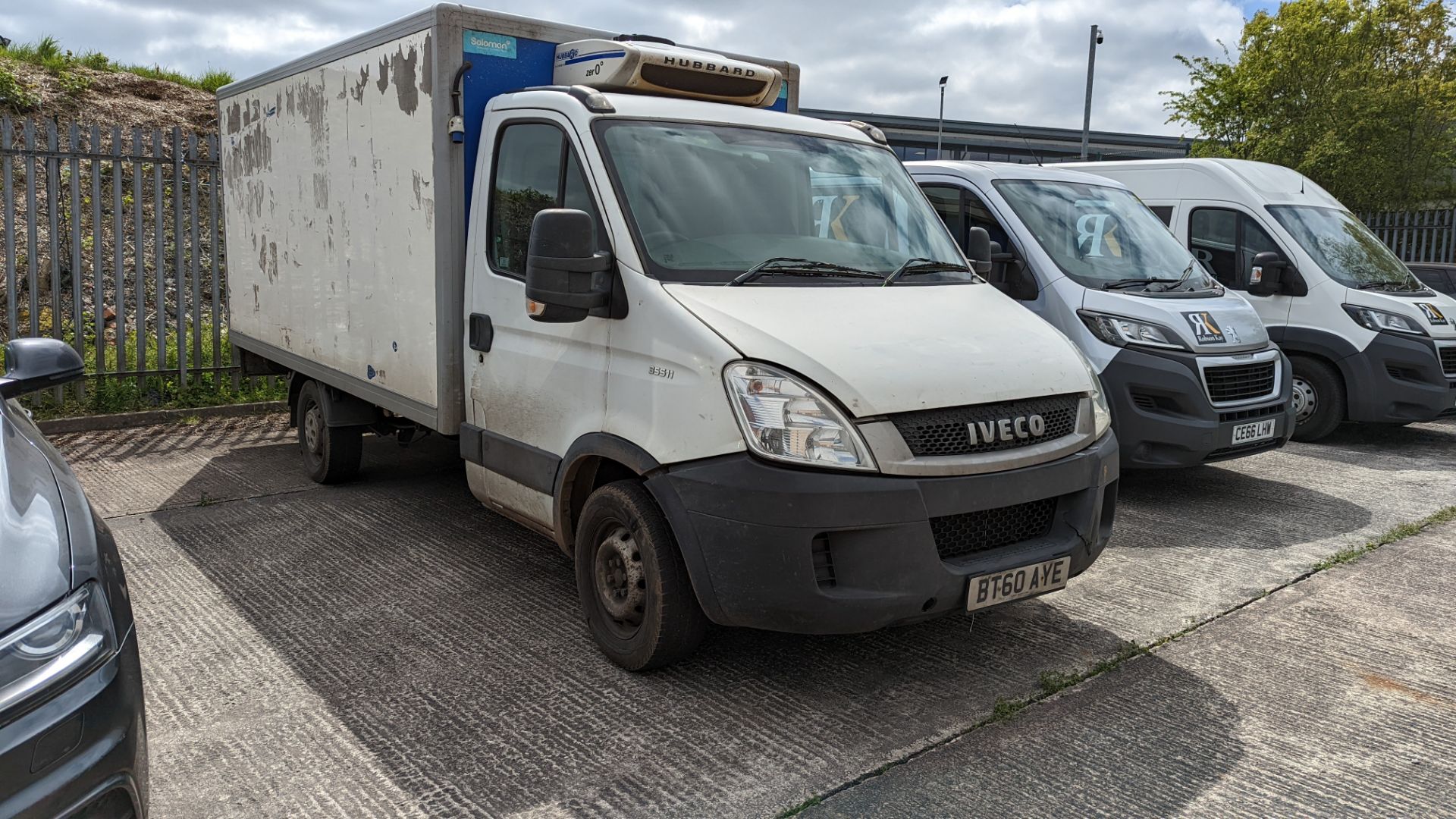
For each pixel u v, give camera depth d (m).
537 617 4.69
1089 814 3.08
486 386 4.87
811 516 3.39
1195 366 6.46
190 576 5.22
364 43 5.60
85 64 14.08
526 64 5.19
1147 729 3.62
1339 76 17.50
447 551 5.63
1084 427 4.02
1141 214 7.92
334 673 4.07
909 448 3.51
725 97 5.28
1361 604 4.84
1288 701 3.83
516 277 4.64
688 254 4.07
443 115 4.95
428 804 3.14
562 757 3.42
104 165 11.56
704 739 3.54
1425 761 3.40
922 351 3.74
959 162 7.91
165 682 3.99
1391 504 6.69
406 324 5.43
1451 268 11.38
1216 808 3.12
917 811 3.09
